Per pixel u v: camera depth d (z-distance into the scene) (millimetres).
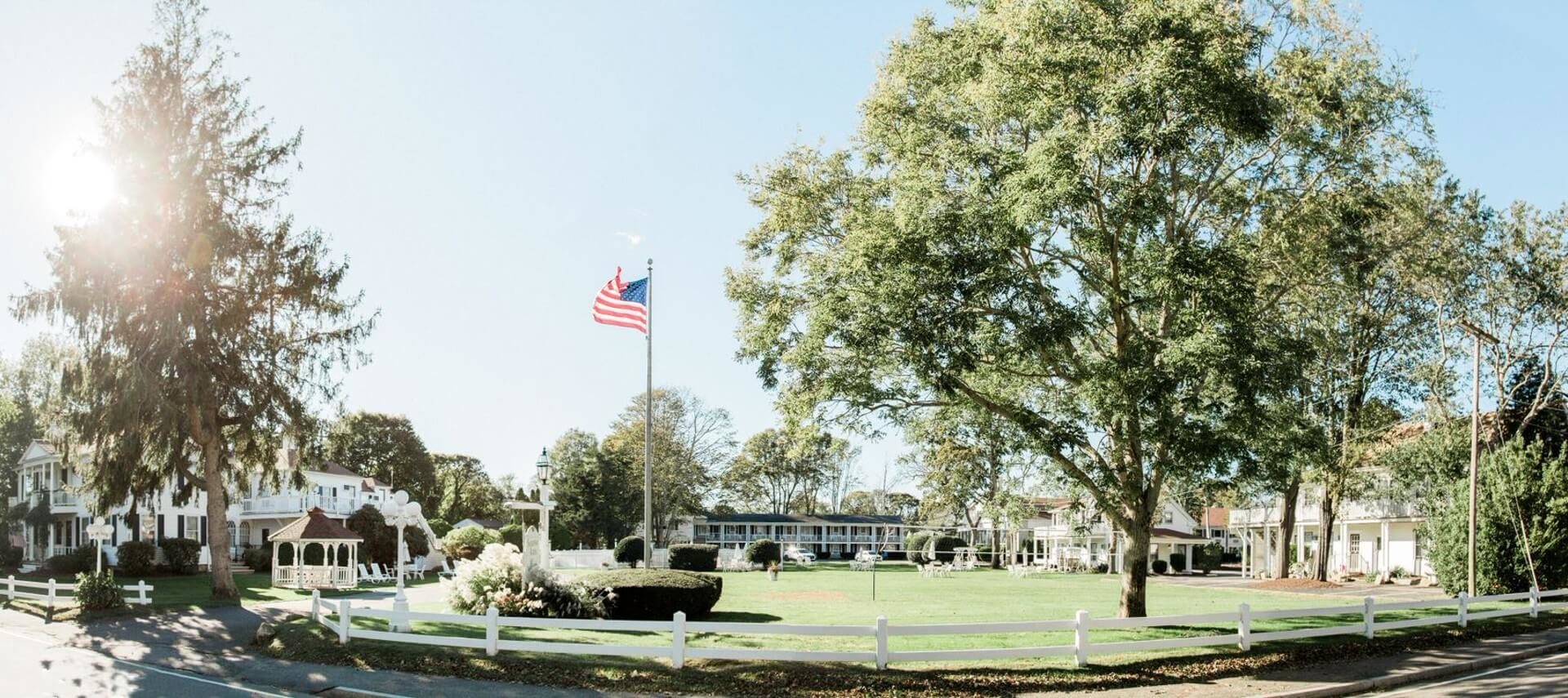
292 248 33031
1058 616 29391
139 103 31719
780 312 23047
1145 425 20250
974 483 30984
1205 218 23469
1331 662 20438
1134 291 21359
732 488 122312
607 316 31953
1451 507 36375
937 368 20000
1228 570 78812
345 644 19938
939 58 22547
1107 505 22578
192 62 33094
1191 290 19516
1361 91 21609
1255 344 19891
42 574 48500
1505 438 44062
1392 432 45000
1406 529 54938
